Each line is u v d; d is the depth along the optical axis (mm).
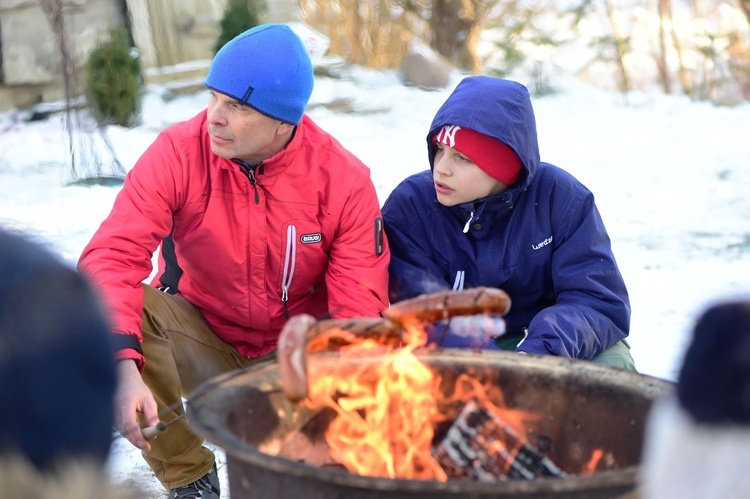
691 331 1244
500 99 2785
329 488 1525
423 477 1964
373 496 1499
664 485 1197
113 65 9289
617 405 1913
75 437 982
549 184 2928
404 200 3023
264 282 2844
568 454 1983
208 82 2648
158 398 2738
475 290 1913
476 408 1960
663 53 14398
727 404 1160
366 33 13711
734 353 1170
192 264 2844
